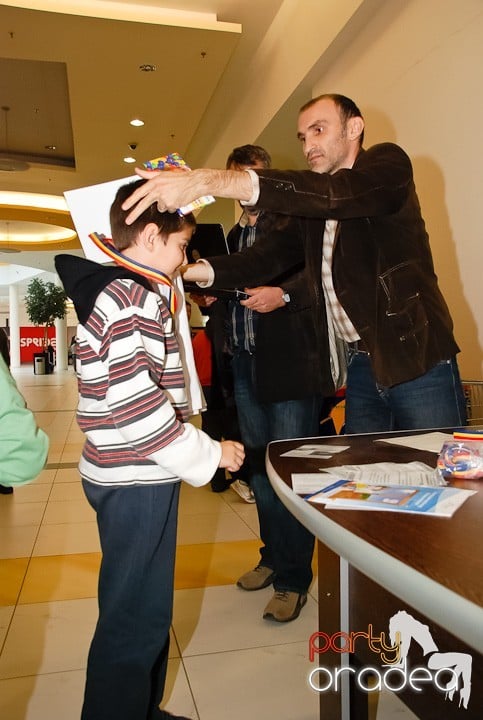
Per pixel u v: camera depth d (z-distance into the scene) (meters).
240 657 1.87
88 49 5.26
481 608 0.49
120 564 1.25
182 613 2.17
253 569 2.46
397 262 1.64
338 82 4.40
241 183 1.34
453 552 0.63
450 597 0.52
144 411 1.14
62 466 5.01
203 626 2.07
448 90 3.12
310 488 0.90
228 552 2.82
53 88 7.01
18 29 4.92
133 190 1.42
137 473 1.23
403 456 1.15
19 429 0.91
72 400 11.35
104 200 1.55
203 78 5.86
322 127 1.80
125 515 1.24
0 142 8.91
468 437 1.12
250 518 3.40
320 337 1.92
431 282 1.66
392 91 3.67
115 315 1.20
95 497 1.26
